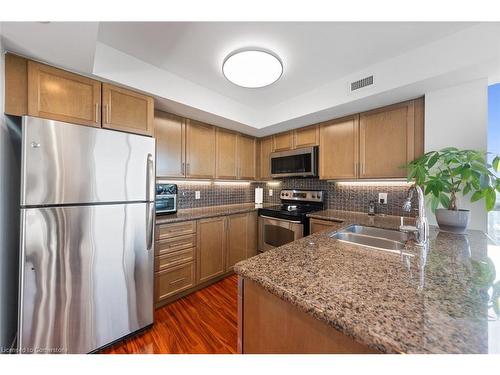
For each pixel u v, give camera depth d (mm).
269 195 3693
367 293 656
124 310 1581
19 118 1363
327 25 1388
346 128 2395
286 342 727
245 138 3258
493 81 1610
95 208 1426
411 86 1695
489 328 497
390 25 1386
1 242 1229
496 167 1347
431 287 695
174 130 2385
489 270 833
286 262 910
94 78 1558
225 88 2301
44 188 1229
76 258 1350
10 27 1055
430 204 1604
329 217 2281
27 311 1194
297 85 2221
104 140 1468
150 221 1711
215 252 2564
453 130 1679
